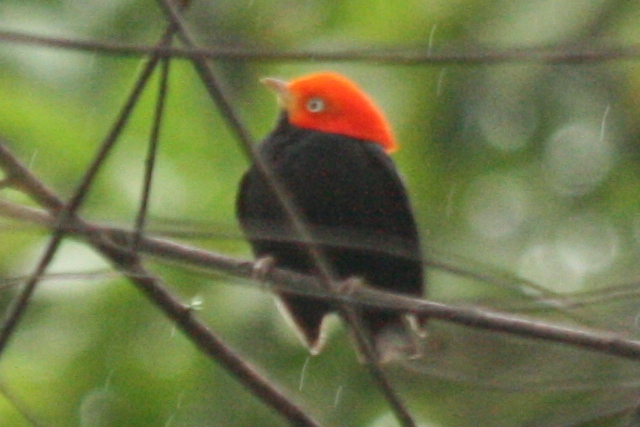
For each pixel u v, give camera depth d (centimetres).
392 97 1630
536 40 1534
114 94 1423
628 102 1700
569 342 989
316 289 1095
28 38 836
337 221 1252
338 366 1387
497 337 1154
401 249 1240
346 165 1248
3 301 1255
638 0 1543
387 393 989
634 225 1681
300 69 1631
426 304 1006
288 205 959
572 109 1700
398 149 1611
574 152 1697
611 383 998
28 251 1270
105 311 1281
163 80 883
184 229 1130
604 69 1700
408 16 1614
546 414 1300
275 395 1040
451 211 1623
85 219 980
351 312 1029
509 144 1678
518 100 1673
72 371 1271
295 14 1684
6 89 1389
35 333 1274
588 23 1532
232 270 1081
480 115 1662
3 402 1235
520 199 1666
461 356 1162
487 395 1362
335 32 1647
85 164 1316
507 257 1617
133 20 1580
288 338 1333
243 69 1625
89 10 1573
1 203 970
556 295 984
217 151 1384
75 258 1262
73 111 1411
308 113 1277
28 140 1333
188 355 1298
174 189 1335
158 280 1009
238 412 1302
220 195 1346
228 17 1692
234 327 1313
